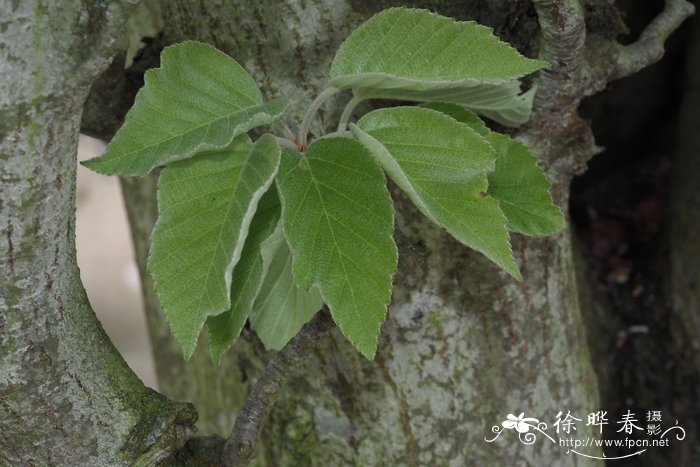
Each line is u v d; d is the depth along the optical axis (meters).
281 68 0.68
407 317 0.71
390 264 0.59
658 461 0.94
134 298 2.06
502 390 0.73
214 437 0.71
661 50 0.71
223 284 0.59
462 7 0.68
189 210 0.60
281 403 0.76
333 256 0.59
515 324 0.73
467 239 0.60
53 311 0.61
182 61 0.60
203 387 0.88
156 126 0.59
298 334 0.66
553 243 0.73
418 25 0.60
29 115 0.57
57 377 0.62
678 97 0.97
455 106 0.63
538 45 0.68
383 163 0.60
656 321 0.96
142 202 0.86
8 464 0.64
